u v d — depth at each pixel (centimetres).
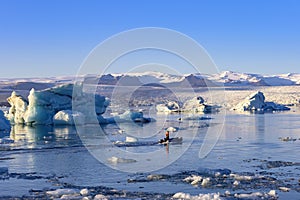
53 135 4116
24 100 5878
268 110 10362
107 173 2033
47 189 1692
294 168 2134
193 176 1883
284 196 1556
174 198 1519
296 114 8206
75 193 1605
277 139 3575
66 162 2369
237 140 3509
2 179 1895
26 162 2378
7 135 4134
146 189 1684
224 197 1523
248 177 1862
